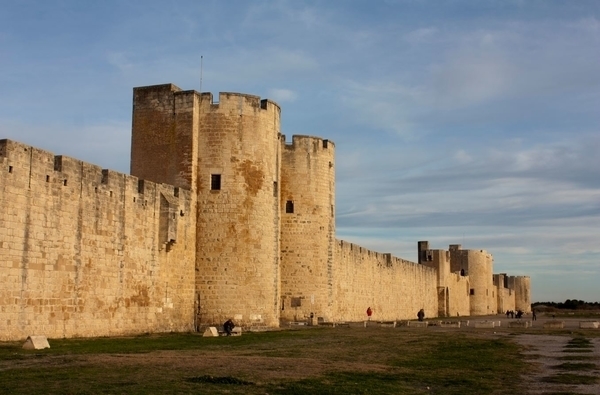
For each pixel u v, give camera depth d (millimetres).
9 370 21000
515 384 21453
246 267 44938
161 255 41531
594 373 24297
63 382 18812
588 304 183750
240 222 45031
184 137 45188
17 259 31047
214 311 44188
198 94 45688
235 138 45500
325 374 21891
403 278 84938
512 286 160750
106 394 17125
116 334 37531
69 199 34469
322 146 55438
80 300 35000
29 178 31938
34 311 31969
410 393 19344
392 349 32500
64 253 33969
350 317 65312
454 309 109438
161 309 41281
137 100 46625
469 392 19797
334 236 56750
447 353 31047
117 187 38188
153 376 20156
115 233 37781
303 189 54031
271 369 22547
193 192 44750
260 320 45250
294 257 53188
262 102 47156
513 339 41344
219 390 18172
